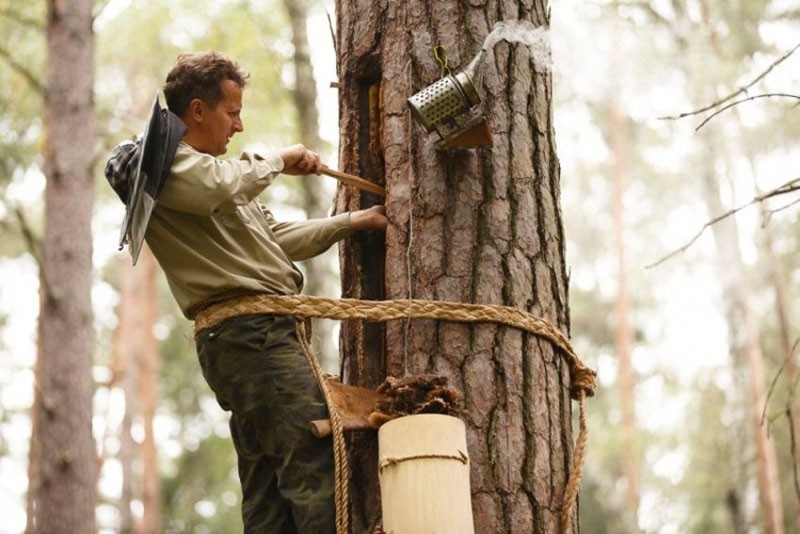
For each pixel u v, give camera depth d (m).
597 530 23.39
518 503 5.44
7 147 15.79
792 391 6.95
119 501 21.94
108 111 16.19
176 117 5.52
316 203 15.43
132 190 5.53
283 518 5.68
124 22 16.22
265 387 5.48
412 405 5.29
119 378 23.08
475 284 5.69
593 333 25.92
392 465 5.05
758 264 22.08
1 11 13.89
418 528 4.95
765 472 18.45
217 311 5.58
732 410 19.48
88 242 12.50
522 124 5.96
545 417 5.62
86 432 12.09
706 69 18.92
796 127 19.59
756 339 19.38
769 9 19.88
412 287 5.74
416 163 5.88
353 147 6.20
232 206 5.54
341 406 5.48
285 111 15.99
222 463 28.25
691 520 21.67
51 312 12.25
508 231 5.79
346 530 5.23
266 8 16.19
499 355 5.60
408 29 6.04
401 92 5.98
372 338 5.88
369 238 6.08
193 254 5.59
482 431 5.50
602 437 22.50
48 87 12.80
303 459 5.39
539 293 5.77
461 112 5.66
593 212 24.80
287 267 5.75
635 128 22.47
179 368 28.16
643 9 19.42
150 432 23.56
